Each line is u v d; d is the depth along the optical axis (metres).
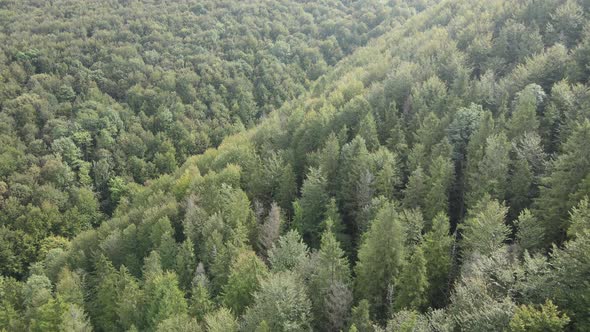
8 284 81.19
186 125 151.75
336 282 47.75
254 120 165.00
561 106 75.12
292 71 189.62
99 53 169.62
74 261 88.06
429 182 66.19
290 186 80.94
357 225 70.00
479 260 43.00
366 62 153.25
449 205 68.75
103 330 66.56
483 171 63.09
